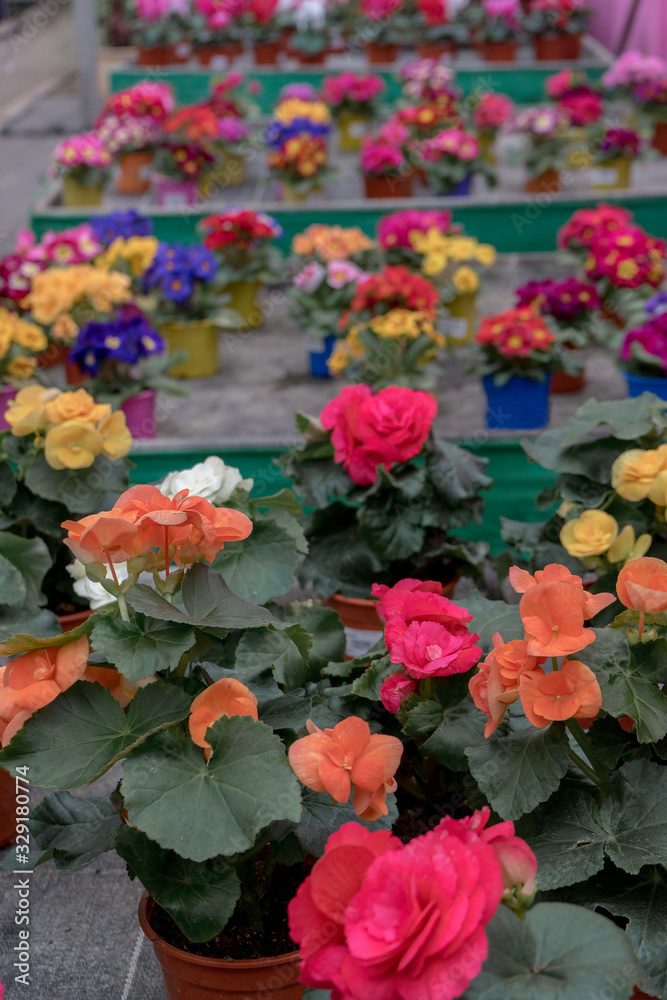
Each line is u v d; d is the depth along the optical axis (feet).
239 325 14.20
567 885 4.20
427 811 5.69
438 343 12.30
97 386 11.64
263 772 3.82
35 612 7.27
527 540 8.31
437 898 2.81
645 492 6.44
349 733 3.86
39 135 30.09
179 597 4.38
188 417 12.85
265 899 4.91
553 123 20.13
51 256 14.21
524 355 11.17
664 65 28.32
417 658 4.62
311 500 7.98
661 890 4.27
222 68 29.89
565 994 2.90
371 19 29.84
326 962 2.92
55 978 5.84
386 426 7.38
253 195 21.44
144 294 14.49
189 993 4.61
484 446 10.43
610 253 13.93
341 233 14.87
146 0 30.12
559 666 4.06
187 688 4.40
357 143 25.25
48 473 7.80
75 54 39.83
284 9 31.30
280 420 12.67
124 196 21.59
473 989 2.93
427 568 8.49
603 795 4.48
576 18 30.83
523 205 18.60
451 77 25.95
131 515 4.02
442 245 14.52
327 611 6.08
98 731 4.08
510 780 4.23
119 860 6.85
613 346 12.70
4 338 11.30
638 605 4.24
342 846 3.08
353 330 11.82
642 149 22.98
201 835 3.69
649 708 4.15
